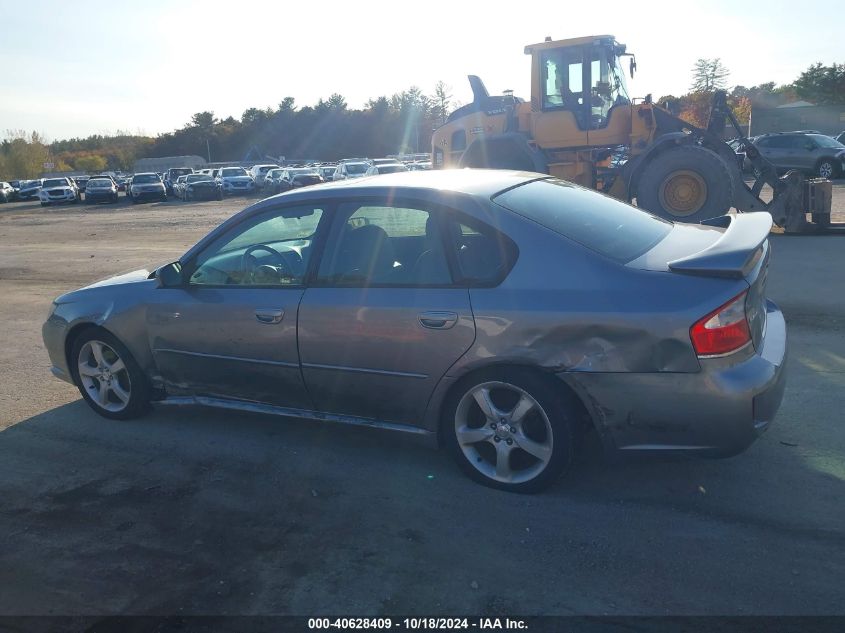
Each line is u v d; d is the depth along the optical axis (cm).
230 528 361
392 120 8400
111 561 338
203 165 7900
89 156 11675
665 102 1365
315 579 315
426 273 380
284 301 414
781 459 396
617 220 405
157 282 471
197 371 458
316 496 388
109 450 459
